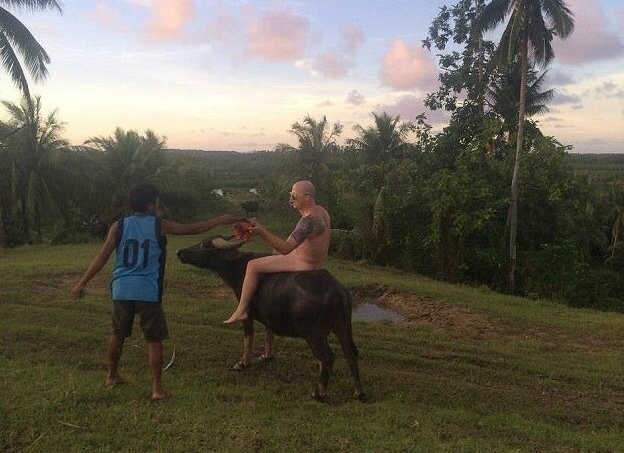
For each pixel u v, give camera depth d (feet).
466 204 63.62
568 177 72.28
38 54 63.87
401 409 17.58
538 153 69.36
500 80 81.97
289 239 17.63
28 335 23.16
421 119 82.94
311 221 17.88
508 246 66.80
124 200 95.50
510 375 22.00
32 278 35.83
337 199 82.48
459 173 66.95
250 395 17.87
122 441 14.14
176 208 107.24
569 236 69.21
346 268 54.95
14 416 15.05
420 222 69.82
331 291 17.74
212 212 112.98
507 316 33.22
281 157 114.21
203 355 22.06
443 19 81.76
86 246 64.75
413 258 68.74
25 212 88.58
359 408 17.43
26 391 16.71
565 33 59.47
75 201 94.53
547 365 23.50
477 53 82.02
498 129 69.77
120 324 16.85
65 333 23.52
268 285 18.63
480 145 69.72
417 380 20.52
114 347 17.20
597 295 61.98
